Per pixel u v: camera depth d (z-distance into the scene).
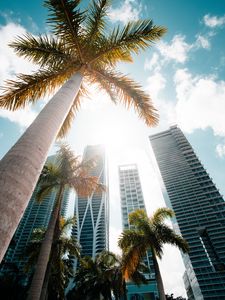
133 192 132.38
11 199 2.46
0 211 2.27
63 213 88.81
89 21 7.56
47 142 3.66
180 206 108.38
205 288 78.06
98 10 7.50
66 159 16.34
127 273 14.23
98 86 9.05
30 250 18.59
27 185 2.79
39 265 10.88
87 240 117.81
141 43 7.79
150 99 8.23
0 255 2.04
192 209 104.25
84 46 7.68
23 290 30.52
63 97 5.06
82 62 7.90
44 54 7.73
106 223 129.00
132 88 8.42
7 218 2.29
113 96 9.11
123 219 116.81
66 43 7.55
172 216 16.70
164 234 15.27
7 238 2.21
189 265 93.81
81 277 33.53
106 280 29.78
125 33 7.73
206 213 99.75
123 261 14.67
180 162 127.75
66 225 20.12
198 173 117.88
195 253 88.62
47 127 3.87
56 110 4.47
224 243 85.38
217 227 92.44
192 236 94.38
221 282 77.25
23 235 73.94
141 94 8.33
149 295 76.81
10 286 30.03
